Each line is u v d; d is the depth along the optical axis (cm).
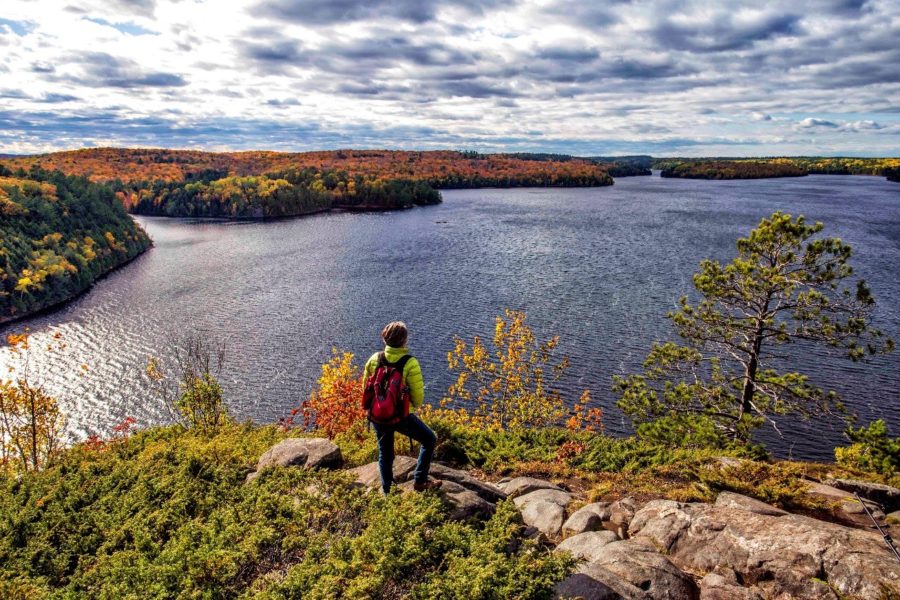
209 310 7050
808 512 755
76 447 1236
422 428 667
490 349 5169
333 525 647
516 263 9194
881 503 823
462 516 650
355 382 1382
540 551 574
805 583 535
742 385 1998
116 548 669
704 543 624
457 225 14800
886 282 6688
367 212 19638
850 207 15212
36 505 781
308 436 1225
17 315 7419
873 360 4606
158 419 4394
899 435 3484
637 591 518
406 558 534
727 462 956
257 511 668
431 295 7300
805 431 3584
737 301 1944
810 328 1834
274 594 493
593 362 4769
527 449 1108
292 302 7256
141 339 6100
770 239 1777
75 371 5312
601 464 1034
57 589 582
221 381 4838
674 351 2092
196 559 556
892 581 504
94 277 9619
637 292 7044
